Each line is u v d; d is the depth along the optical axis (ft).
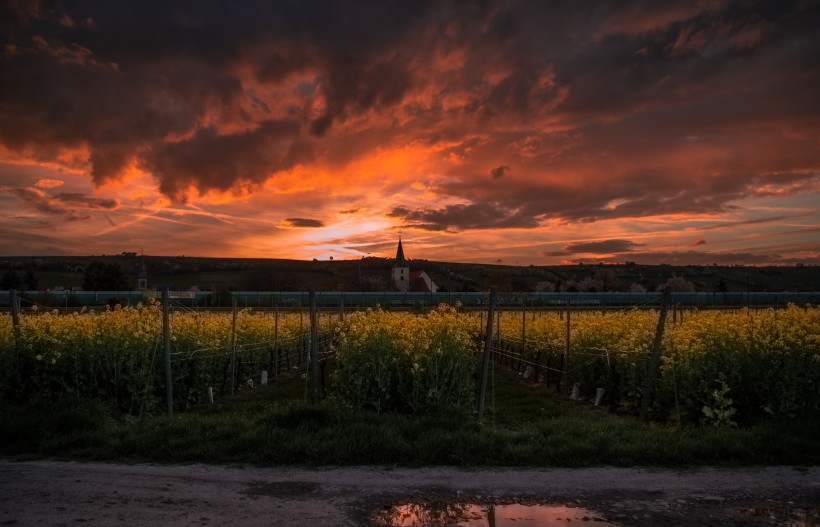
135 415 37.37
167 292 38.17
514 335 74.23
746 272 429.38
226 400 48.44
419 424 27.71
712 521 16.98
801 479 20.92
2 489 20.01
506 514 17.63
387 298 215.72
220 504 18.49
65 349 37.35
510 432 27.02
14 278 263.70
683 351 33.83
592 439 25.20
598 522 16.94
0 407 30.50
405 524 16.84
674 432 27.09
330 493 19.65
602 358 46.21
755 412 31.99
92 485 20.47
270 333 66.59
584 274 437.58
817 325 35.78
